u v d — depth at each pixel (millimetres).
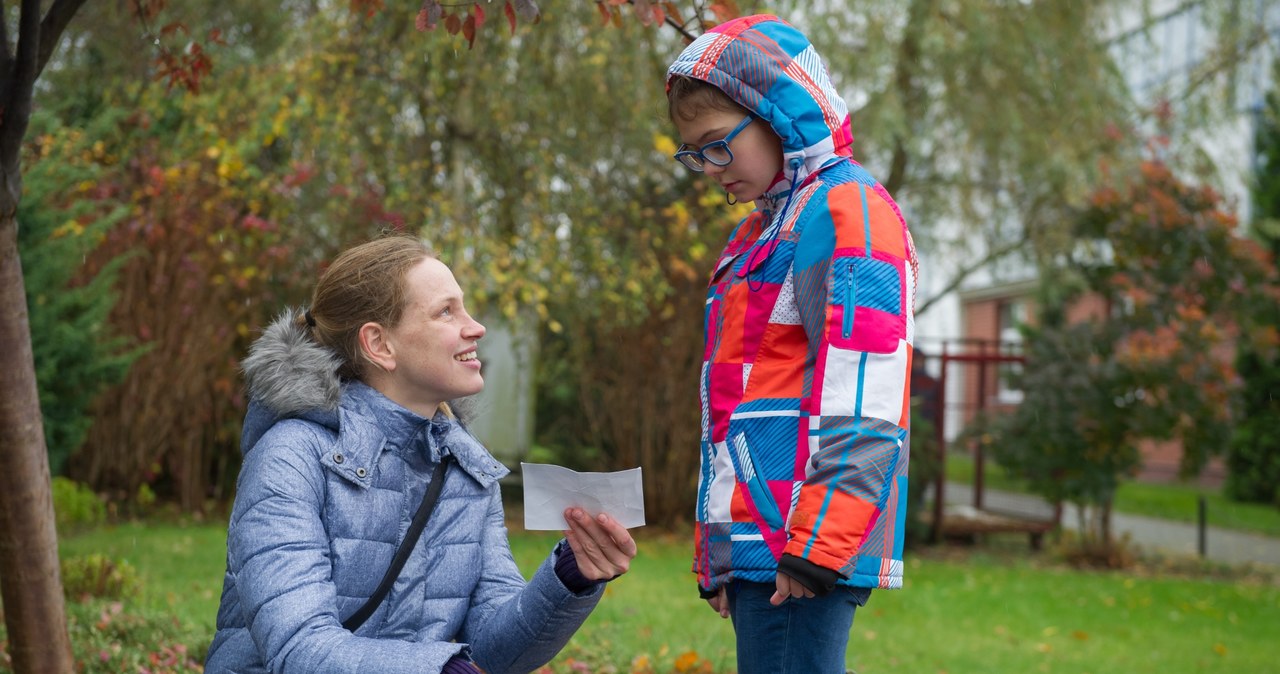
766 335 2412
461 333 2244
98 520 9547
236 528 2066
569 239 10133
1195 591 9500
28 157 8266
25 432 3465
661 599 7145
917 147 10539
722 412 2461
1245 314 10984
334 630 1964
